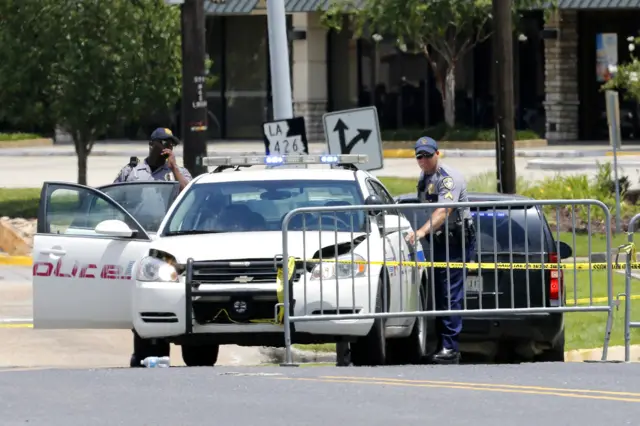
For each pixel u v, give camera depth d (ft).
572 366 123.95
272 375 117.19
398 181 361.51
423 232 137.49
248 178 144.36
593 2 498.28
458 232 137.90
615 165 263.49
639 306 187.73
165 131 168.86
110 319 136.05
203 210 140.15
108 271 135.54
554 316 145.69
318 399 100.63
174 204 141.79
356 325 129.29
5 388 107.96
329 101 558.56
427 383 109.91
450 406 96.89
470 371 119.55
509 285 146.30
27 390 106.63
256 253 129.18
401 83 551.59
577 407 96.48
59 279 136.36
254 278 128.57
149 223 151.94
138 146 538.88
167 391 105.70
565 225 275.59
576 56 524.52
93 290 135.85
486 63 539.29
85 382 111.96
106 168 434.30
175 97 312.71
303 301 128.36
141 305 129.18
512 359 153.17
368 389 105.91
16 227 277.23
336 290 128.57
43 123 315.78
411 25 489.26
